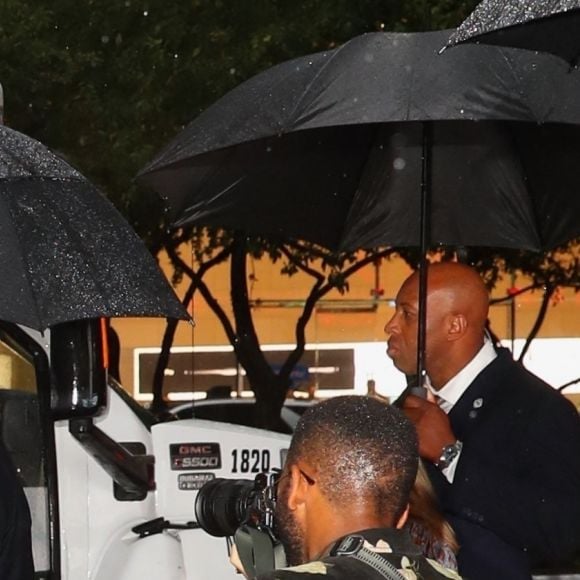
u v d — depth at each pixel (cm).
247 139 819
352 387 3819
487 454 758
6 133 717
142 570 902
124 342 3566
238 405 2869
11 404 848
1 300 669
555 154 978
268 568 514
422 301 820
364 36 832
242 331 2695
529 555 751
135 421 933
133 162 2075
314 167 999
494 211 1003
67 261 696
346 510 469
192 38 2102
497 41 684
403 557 456
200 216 987
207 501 597
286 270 2839
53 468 843
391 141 992
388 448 473
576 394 3844
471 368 805
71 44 2077
